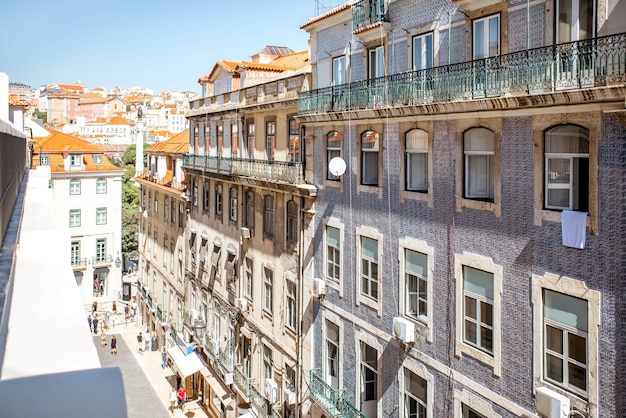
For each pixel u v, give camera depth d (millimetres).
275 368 24078
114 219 54906
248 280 27156
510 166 12156
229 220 29266
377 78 16453
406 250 15578
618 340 9938
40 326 2354
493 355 12633
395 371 15969
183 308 37656
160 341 42938
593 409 10359
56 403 1645
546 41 11523
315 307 20562
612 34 9945
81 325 2434
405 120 15344
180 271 38531
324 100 18969
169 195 41375
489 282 12859
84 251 53688
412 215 15227
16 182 8117
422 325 14828
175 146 42156
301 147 21469
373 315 16969
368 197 17188
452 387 13828
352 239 18062
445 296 14062
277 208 23656
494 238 12570
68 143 53531
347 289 18422
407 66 15859
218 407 30625
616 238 9961
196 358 33000
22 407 1605
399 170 15688
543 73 11312
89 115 191875
